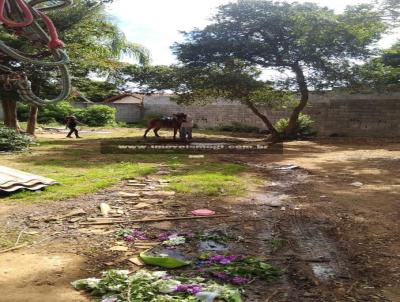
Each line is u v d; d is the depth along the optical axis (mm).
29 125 22531
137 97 43938
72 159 14008
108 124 36875
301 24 18828
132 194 8562
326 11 18625
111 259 4992
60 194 8383
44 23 2395
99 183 9508
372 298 3980
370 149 18688
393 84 23297
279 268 4738
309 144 21406
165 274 4422
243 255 5184
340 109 26438
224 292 3904
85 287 4117
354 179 10805
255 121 31328
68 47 18875
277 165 13477
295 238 5902
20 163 12859
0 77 2406
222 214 7156
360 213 7238
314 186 9820
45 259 4961
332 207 7703
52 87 17312
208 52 21938
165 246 5504
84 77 22141
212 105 34812
